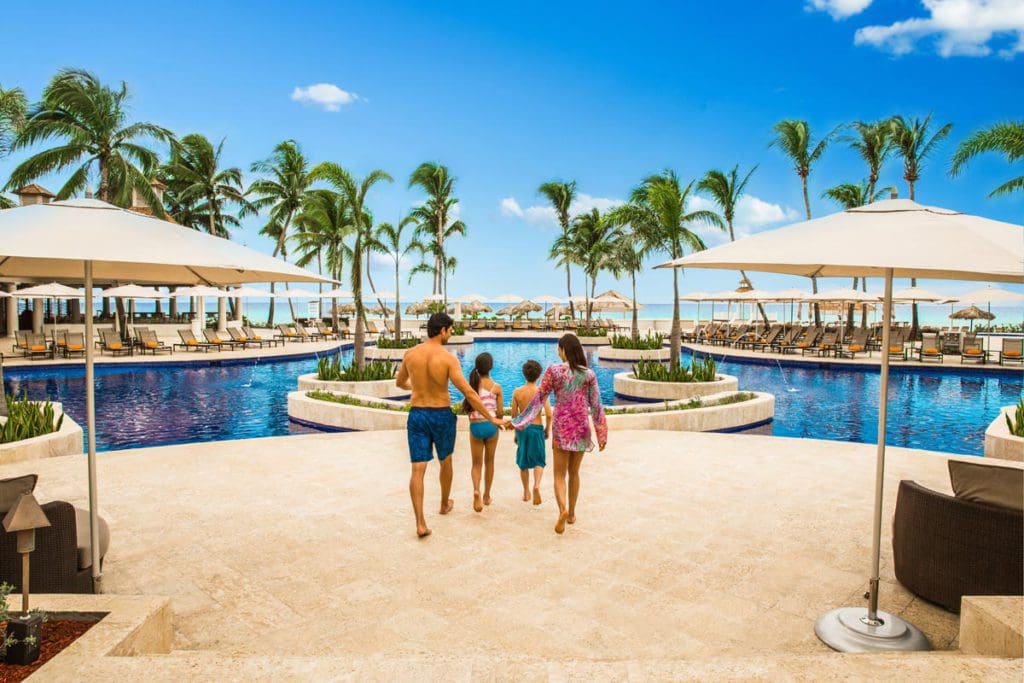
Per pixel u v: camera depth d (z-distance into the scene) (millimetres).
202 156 30672
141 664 2176
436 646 3133
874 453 7582
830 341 22641
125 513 5246
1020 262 2324
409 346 23938
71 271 4047
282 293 26828
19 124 16203
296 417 11117
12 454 7086
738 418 10414
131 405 13203
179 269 3936
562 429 4707
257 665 2203
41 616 2318
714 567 4160
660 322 39250
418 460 4684
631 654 3072
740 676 2119
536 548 4477
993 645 2428
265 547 4492
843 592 3807
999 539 3244
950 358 22219
